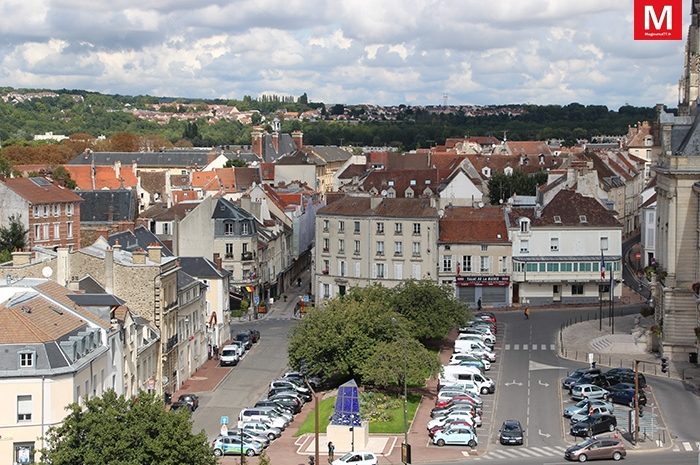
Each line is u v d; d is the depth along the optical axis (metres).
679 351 154.12
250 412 122.44
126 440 82.88
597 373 137.50
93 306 117.62
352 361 136.38
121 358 118.00
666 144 163.62
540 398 132.88
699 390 135.75
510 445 112.81
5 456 97.62
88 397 96.88
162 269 137.50
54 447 86.81
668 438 113.50
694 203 155.62
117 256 142.25
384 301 157.75
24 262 138.25
